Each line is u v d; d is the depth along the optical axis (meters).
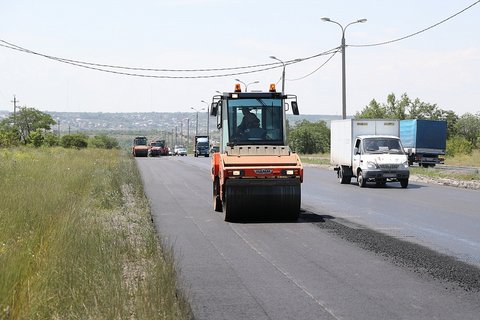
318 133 121.19
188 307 8.38
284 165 18.50
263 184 18.28
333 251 13.42
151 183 35.44
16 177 23.23
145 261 11.79
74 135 117.31
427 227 17.22
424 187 33.38
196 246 14.12
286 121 20.19
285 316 8.34
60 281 8.62
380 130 34.97
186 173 46.22
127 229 15.48
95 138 161.62
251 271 11.34
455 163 65.00
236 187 18.25
